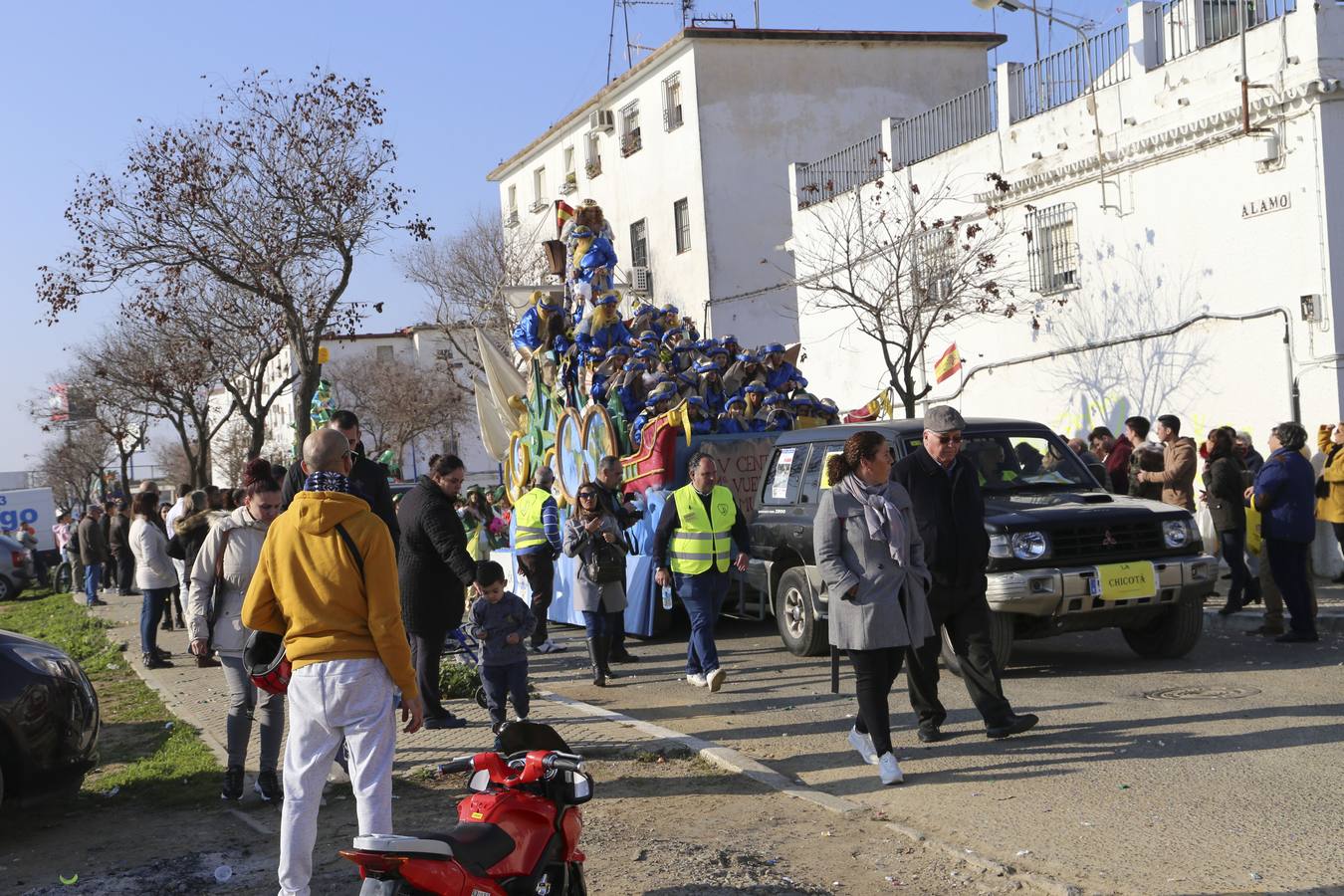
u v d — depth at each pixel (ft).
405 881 11.94
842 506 23.07
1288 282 48.88
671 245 115.14
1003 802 20.83
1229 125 50.80
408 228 81.30
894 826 19.89
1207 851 17.66
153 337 125.90
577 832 14.83
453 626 29.14
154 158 76.64
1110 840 18.43
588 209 53.01
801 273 84.38
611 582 35.17
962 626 25.46
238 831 21.98
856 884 17.57
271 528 17.51
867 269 75.87
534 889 13.70
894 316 71.87
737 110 109.70
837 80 111.86
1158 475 43.27
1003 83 64.90
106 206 76.38
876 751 22.76
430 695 29.04
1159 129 54.39
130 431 199.21
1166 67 54.39
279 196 78.38
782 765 24.64
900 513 22.95
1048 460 36.37
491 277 135.74
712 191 108.99
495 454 66.59
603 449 47.52
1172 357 54.95
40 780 22.54
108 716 34.40
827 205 80.69
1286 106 48.21
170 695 36.94
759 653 39.58
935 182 70.79
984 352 67.41
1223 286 52.03
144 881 19.48
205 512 39.58
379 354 213.05
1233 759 22.61
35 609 81.82
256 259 77.92
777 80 110.52
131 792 25.21
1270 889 16.10
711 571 33.12
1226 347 51.98
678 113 112.98
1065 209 60.95
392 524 26.40
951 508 24.98
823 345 82.23
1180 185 53.93
